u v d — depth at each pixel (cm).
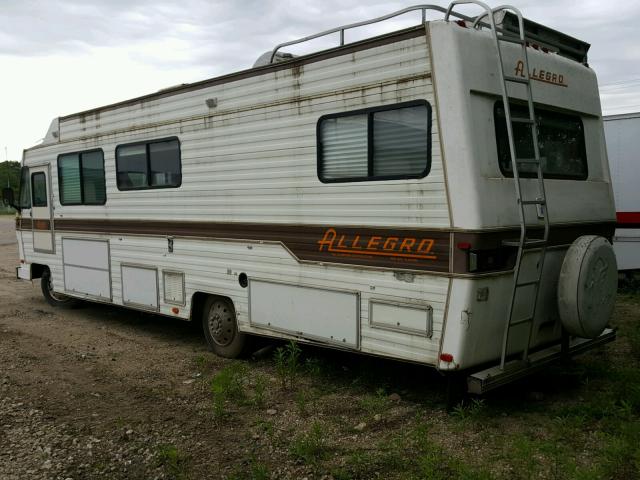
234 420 483
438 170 446
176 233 694
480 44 451
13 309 973
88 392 556
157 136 709
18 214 1012
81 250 859
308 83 538
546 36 534
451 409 475
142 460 416
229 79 614
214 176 639
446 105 439
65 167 876
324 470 393
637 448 382
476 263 432
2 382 586
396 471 387
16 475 396
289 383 570
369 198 495
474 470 379
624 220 949
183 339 758
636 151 933
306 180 546
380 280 489
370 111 491
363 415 486
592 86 575
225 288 639
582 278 470
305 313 555
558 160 534
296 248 559
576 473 348
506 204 453
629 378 520
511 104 480
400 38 468
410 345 470
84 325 849
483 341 450
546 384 546
